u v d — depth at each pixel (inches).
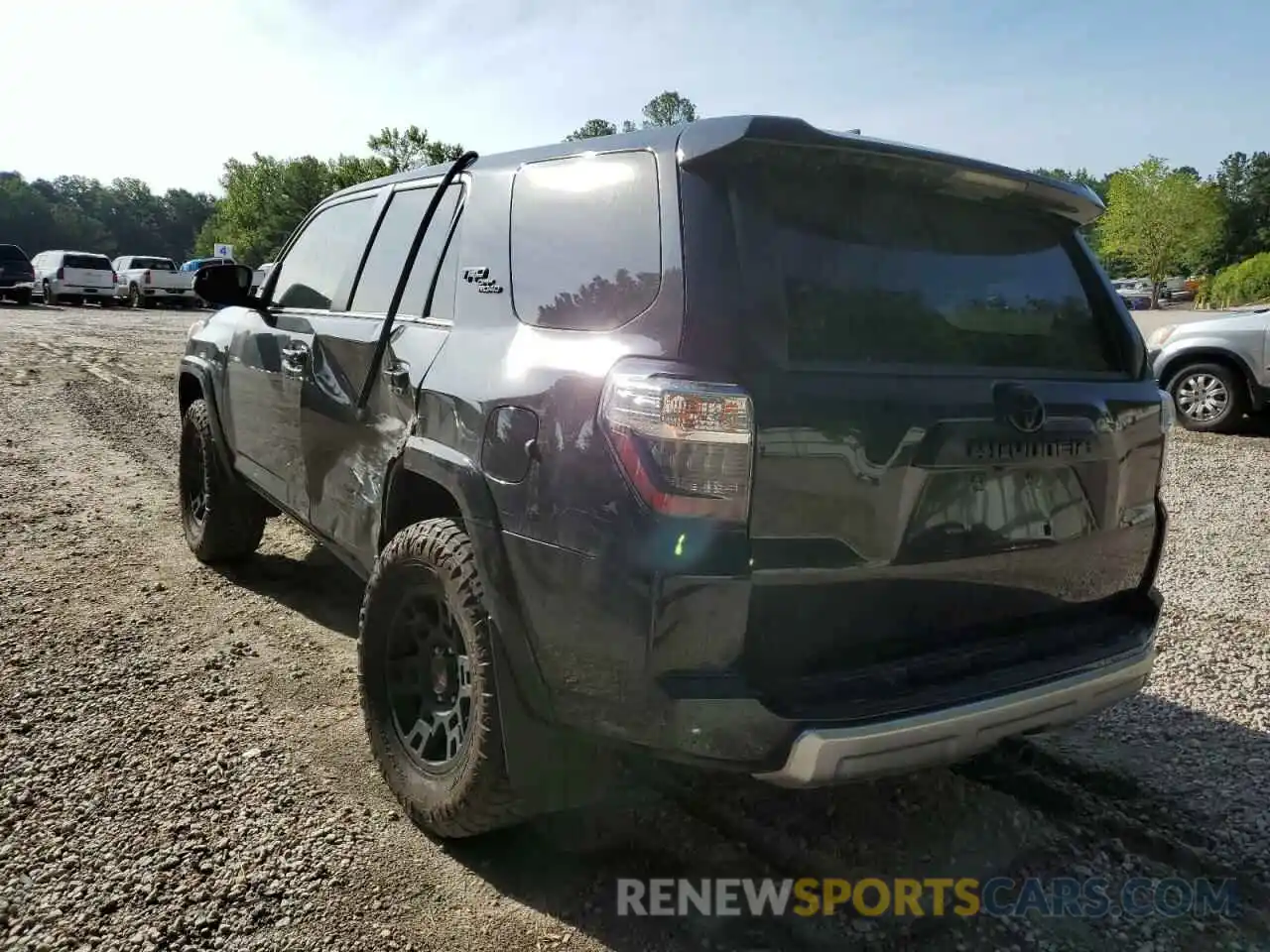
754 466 82.6
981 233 106.9
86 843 106.7
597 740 90.7
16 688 142.6
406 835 111.3
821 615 87.6
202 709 139.1
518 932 96.3
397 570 113.5
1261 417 432.1
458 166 130.0
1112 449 106.9
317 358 147.8
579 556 88.4
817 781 82.7
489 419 100.7
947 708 87.0
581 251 101.0
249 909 97.4
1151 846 113.0
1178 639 173.9
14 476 274.1
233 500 193.3
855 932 97.7
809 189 94.0
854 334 92.0
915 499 90.7
